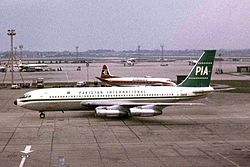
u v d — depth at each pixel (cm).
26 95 7725
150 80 14300
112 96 7862
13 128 6750
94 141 5706
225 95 11794
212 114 8312
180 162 4550
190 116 8056
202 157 4775
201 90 8181
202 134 6225
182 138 5922
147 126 6925
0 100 10956
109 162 4562
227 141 5712
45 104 7688
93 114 8231
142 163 4512
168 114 8319
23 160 4656
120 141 5706
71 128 6725
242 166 4375
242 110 8862
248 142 5641
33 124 7131
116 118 7756
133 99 7906
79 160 4647
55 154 4941
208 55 8212
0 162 4566
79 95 7800
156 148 5259
